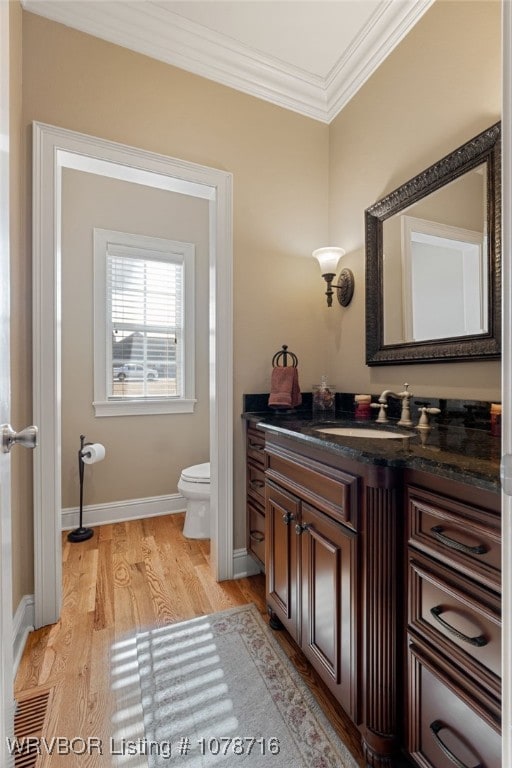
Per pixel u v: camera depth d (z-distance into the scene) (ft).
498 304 3.99
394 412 5.48
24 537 4.80
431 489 2.64
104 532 7.88
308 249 6.89
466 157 4.31
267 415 6.00
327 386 6.42
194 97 5.90
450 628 2.45
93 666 4.17
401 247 5.33
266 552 4.89
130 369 8.89
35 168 4.83
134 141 5.46
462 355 4.36
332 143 7.01
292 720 3.51
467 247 4.33
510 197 1.62
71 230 8.16
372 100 5.96
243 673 4.06
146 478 8.83
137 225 8.82
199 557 6.81
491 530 2.20
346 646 3.22
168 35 5.55
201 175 5.90
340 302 6.70
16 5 4.52
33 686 3.89
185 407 9.25
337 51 5.96
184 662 4.21
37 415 4.86
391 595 2.88
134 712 3.59
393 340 5.50
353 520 3.13
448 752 2.44
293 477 4.18
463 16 4.44
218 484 6.05
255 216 6.40
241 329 6.28
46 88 4.96
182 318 9.36
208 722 3.49
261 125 6.46
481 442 3.45
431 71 4.88
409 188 5.12
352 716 3.14
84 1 5.06
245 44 5.81
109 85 5.32
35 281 4.84
